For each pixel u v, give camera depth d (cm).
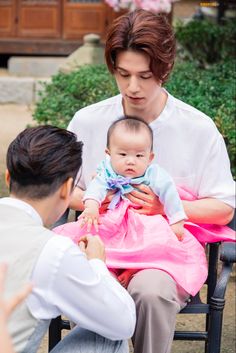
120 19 281
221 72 695
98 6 945
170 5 828
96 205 287
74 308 223
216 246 314
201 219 302
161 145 306
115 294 232
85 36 881
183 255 283
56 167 224
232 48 785
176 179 308
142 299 266
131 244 285
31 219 223
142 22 276
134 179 291
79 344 246
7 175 233
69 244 219
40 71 941
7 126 786
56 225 307
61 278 216
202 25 805
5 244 216
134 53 276
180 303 282
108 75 637
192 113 305
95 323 230
